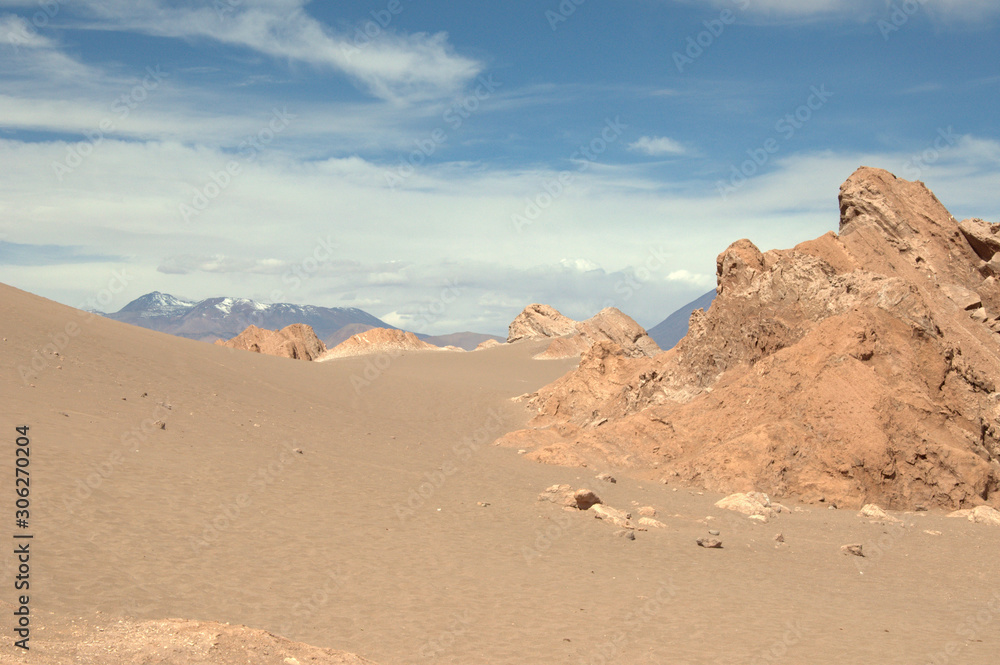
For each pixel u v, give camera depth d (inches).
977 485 976.9
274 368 2030.0
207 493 644.7
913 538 765.9
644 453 1214.3
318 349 3767.2
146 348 1565.0
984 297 1585.9
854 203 1692.9
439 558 557.6
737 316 1432.1
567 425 1545.3
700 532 749.3
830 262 1488.7
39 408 802.2
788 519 852.0
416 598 458.6
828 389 1084.5
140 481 630.5
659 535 714.2
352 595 449.7
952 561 674.2
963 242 1646.2
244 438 947.3
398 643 380.5
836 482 984.3
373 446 1170.6
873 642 431.8
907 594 555.8
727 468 1045.2
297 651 322.0
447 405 2032.5
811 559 661.3
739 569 602.9
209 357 1809.8
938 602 534.6
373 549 561.0
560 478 1045.2
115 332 1642.5
